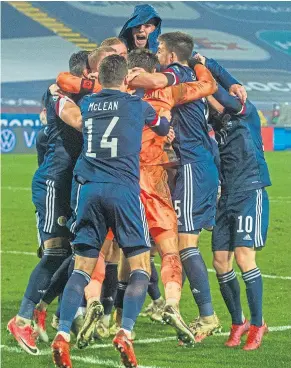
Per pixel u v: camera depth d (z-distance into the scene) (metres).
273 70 81.31
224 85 12.61
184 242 11.91
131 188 10.55
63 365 9.85
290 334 12.80
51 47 81.31
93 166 10.64
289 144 57.81
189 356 11.31
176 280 11.09
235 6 90.81
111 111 10.66
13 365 10.92
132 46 14.38
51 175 12.34
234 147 12.11
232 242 12.20
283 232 25.42
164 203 11.48
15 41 81.38
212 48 84.50
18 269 19.67
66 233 12.35
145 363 10.90
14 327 11.70
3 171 43.88
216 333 12.94
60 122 12.32
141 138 10.76
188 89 11.62
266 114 62.47
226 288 12.16
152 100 11.46
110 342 12.29
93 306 10.40
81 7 86.69
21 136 54.91
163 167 11.64
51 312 14.74
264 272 19.11
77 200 11.10
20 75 75.88
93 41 83.12
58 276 12.21
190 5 90.75
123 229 10.52
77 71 12.66
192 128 11.92
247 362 10.95
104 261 11.65
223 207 12.22
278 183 38.66
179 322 10.56
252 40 86.38
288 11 89.81
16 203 32.44
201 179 11.87
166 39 12.21
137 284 10.37
